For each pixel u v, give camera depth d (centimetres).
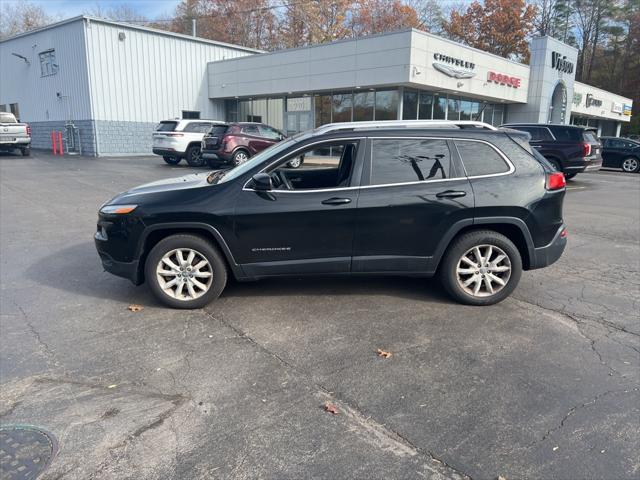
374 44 2012
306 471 257
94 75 2320
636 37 5534
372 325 440
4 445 275
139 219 456
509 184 473
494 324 446
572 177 1736
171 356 380
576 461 266
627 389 338
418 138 474
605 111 4022
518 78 2642
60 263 624
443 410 312
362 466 261
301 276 477
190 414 305
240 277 470
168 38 2573
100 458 265
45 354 382
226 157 1705
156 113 2580
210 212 451
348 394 329
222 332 424
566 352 393
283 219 456
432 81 2052
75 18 2281
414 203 462
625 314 475
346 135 469
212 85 2761
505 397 327
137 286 540
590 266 643
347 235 464
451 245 479
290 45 4844
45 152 2575
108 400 320
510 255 479
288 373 356
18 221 871
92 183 1357
